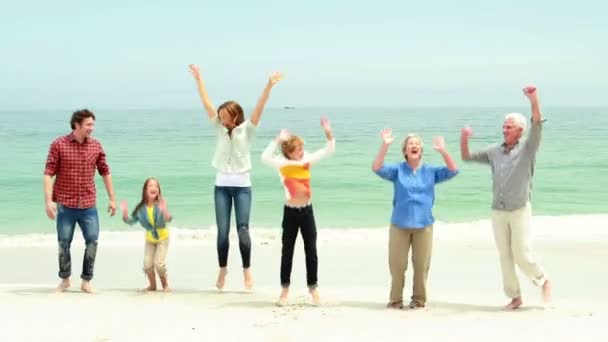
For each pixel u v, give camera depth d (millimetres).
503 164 6809
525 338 5707
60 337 5879
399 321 6422
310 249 7199
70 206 7801
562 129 97375
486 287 9164
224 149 7875
